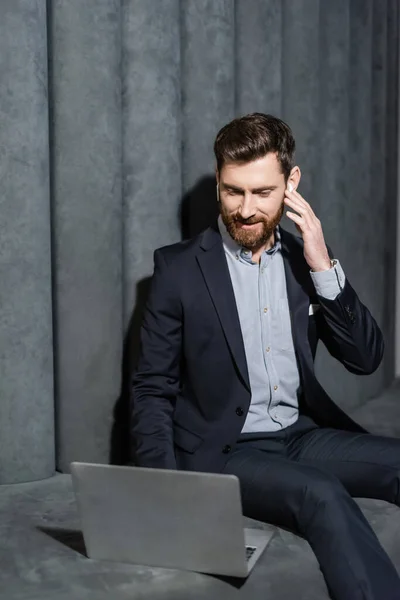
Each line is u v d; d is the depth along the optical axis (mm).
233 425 1705
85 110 2002
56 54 1987
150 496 1459
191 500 1431
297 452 1782
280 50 2486
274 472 1582
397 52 3299
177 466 1732
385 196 3219
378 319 3160
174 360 1779
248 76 2391
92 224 2037
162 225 2146
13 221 1905
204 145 2227
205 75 2219
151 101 2105
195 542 1465
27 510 1825
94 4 1990
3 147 1880
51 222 2041
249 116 1715
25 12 1868
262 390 1777
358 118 2906
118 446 2141
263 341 1780
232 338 1707
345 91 2781
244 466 1642
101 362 2086
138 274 2133
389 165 3258
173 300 1750
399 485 1701
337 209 2770
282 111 2555
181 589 1432
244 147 1646
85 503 1513
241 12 2373
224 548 1445
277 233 1824
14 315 1933
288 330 1796
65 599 1398
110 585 1449
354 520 1443
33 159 1913
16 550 1603
